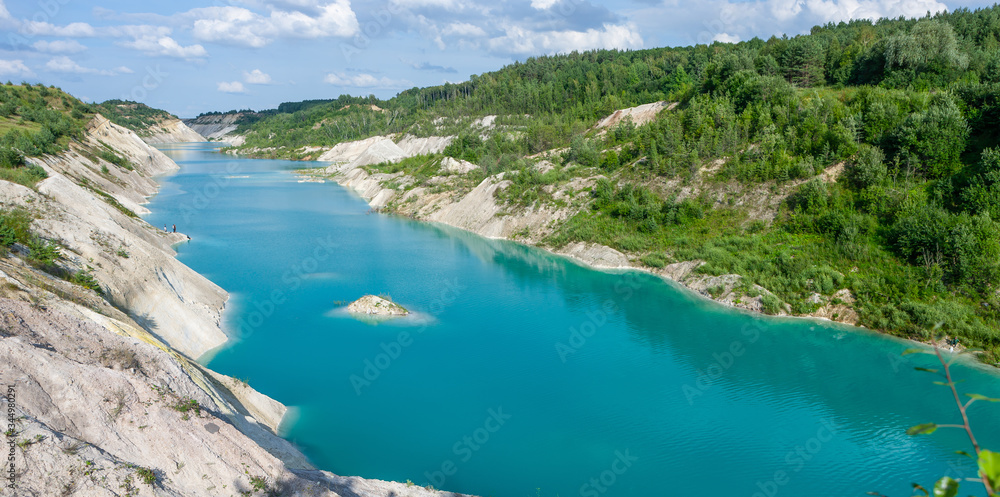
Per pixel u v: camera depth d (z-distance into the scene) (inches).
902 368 1612.9
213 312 1913.1
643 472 1157.7
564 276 2522.1
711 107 3403.1
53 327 1021.8
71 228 1704.0
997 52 3058.6
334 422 1328.7
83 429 853.8
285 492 906.1
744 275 2217.0
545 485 1114.7
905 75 3120.1
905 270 1985.7
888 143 2474.2
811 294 2042.3
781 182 2598.4
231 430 971.3
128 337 1123.9
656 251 2610.7
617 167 3366.1
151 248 1947.6
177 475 863.1
